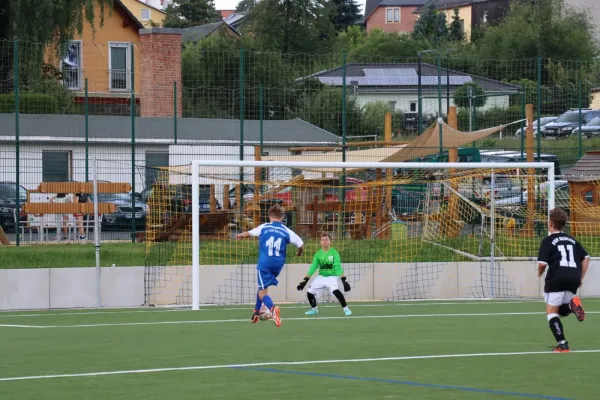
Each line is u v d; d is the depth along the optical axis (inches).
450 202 1584.6
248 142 2197.3
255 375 629.6
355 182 1708.9
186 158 1818.4
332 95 2358.5
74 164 1878.7
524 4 4340.6
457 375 627.2
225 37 3681.1
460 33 5703.7
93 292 1233.4
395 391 565.3
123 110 2753.4
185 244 1398.9
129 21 3134.8
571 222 1562.5
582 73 2484.0
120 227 1561.3
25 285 1204.5
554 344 800.9
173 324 994.1
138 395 556.1
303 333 897.5
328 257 1090.7
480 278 1370.6
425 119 2721.5
